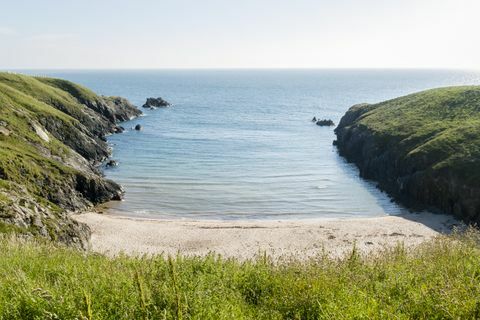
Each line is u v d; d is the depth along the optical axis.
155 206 51.28
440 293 8.32
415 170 56.41
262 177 65.50
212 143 94.19
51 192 47.12
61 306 8.13
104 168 69.69
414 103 85.81
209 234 41.22
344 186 61.62
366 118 86.56
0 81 91.31
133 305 8.32
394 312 8.07
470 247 12.84
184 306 8.12
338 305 8.62
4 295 8.79
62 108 92.81
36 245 18.42
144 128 113.50
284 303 9.28
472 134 57.62
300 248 36.78
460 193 47.06
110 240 38.59
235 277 11.09
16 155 48.00
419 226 43.94
